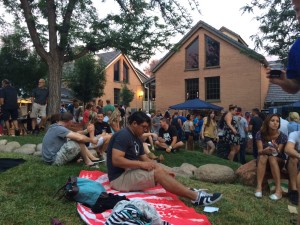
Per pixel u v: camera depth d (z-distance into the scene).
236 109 11.35
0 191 4.72
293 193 5.40
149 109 31.05
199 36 24.98
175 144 9.64
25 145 8.43
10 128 12.59
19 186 5.00
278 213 4.87
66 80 25.81
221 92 24.00
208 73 24.59
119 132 4.83
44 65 22.92
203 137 11.42
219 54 24.22
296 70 2.13
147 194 4.68
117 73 36.38
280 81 2.25
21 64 22.77
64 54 13.12
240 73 23.27
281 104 22.59
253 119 11.27
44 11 12.95
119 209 3.48
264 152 5.70
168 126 9.80
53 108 12.67
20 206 4.20
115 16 12.52
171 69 26.30
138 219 3.37
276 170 5.59
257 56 13.98
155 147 9.74
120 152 4.68
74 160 6.43
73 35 12.44
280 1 13.24
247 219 4.41
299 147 5.47
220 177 6.24
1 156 7.00
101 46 13.09
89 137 6.87
